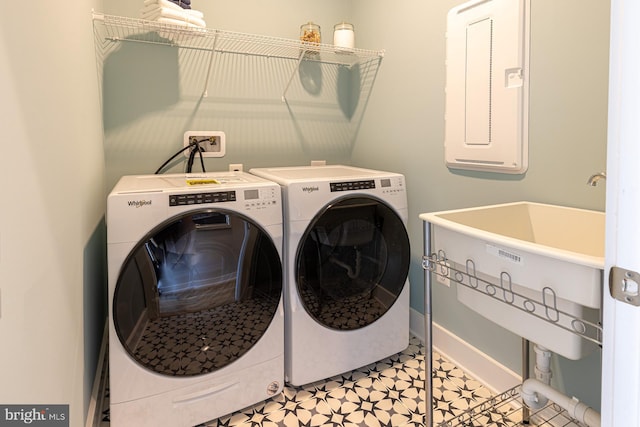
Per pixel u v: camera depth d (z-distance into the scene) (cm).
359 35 245
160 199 132
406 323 191
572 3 128
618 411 56
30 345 69
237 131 227
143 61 201
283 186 161
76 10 123
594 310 91
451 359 190
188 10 181
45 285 79
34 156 73
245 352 152
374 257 179
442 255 118
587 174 127
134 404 134
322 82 250
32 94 73
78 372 113
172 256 135
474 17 162
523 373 144
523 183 148
